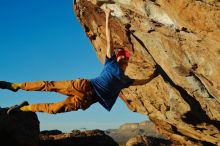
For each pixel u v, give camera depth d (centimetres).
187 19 897
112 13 1171
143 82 806
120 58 767
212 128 1502
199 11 852
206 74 1050
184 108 1416
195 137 1797
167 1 904
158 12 972
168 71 1248
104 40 1505
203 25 876
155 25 1046
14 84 754
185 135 1886
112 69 745
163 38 1091
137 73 1438
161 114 1641
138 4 1002
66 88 750
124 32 1277
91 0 1195
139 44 1277
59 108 750
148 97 1595
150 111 1694
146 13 1002
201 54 1011
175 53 1103
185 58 1078
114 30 1330
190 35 959
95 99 760
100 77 747
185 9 877
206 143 1933
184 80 1220
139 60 1379
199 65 1053
